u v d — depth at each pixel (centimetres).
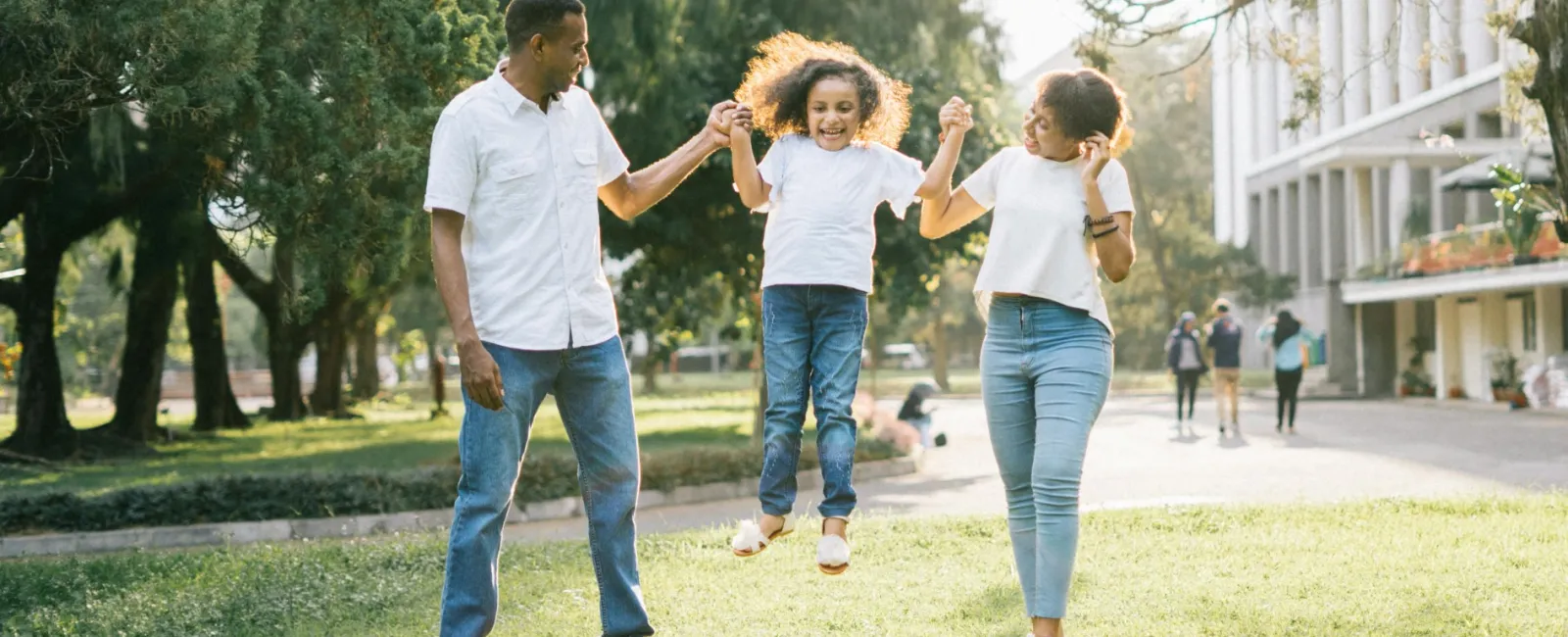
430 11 1023
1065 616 560
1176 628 530
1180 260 4509
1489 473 1326
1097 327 470
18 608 663
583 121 454
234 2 889
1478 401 2970
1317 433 1992
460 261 423
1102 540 797
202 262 2277
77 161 1775
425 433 2611
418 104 1015
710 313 2330
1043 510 460
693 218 1697
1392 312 3416
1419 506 931
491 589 432
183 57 891
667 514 1160
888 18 1703
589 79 1553
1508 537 773
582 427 454
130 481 1574
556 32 430
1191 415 2033
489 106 431
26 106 949
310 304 1057
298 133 998
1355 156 2925
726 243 1745
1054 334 469
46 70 901
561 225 439
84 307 4756
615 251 1717
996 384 482
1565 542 759
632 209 480
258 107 977
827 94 466
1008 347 479
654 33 1506
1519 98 1170
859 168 468
